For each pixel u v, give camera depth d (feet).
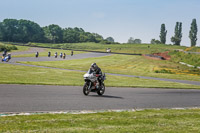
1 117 25.57
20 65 127.65
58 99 40.11
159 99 48.70
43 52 325.42
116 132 21.20
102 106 36.68
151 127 23.76
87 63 205.36
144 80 96.84
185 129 23.62
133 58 278.05
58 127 22.22
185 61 263.49
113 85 69.41
